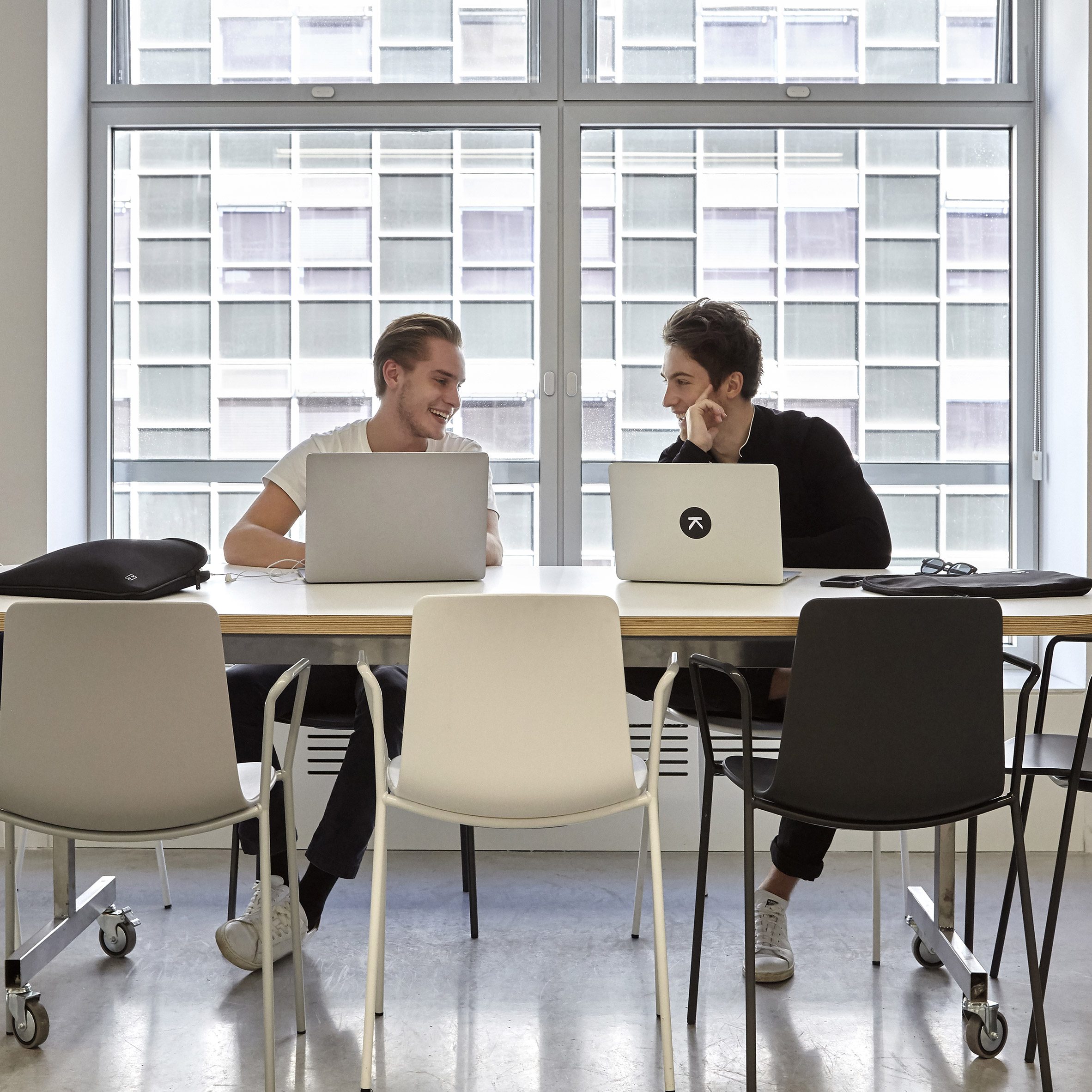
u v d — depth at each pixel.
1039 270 3.36
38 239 3.14
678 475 2.16
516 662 1.60
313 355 3.42
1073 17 3.17
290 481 2.81
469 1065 1.88
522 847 3.14
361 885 2.83
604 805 1.67
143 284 3.42
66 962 2.32
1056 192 3.27
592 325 3.39
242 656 1.76
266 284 3.42
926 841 3.12
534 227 3.41
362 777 2.22
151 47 3.42
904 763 1.63
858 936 2.48
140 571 1.92
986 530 3.42
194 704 1.62
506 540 3.42
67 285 3.26
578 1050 1.93
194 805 1.66
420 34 3.40
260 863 1.73
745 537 2.13
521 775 1.63
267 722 1.71
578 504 3.39
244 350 3.42
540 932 2.50
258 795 1.76
